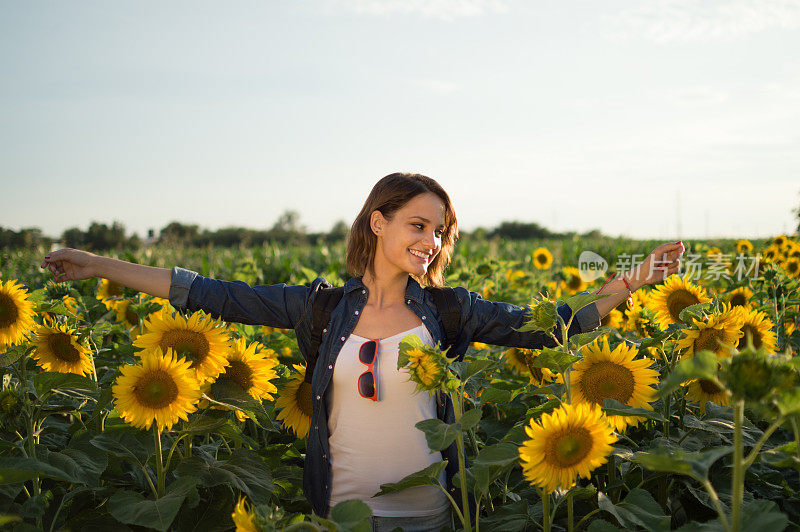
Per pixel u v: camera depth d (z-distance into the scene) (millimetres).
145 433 2445
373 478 2293
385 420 2285
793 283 3885
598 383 2271
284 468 2756
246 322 2518
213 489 2383
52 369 2531
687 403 2799
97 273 2518
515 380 3400
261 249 14883
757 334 2551
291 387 2584
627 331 3473
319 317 2389
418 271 2344
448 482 2357
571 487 2021
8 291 2436
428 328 2354
